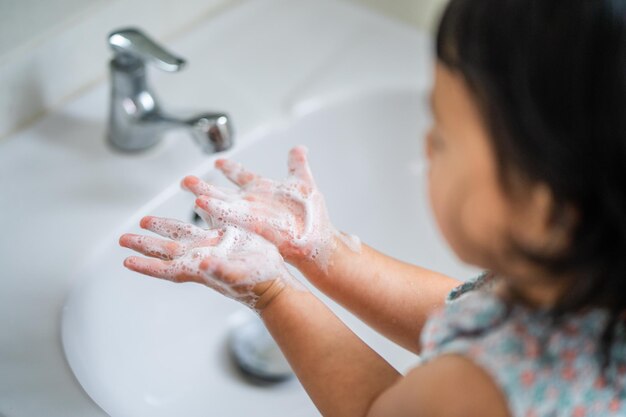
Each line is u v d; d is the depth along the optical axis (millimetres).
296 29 972
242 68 922
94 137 839
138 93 789
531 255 448
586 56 397
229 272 583
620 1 395
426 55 958
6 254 741
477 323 502
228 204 645
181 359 813
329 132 917
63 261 740
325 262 657
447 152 463
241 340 851
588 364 478
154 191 802
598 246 431
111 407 709
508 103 413
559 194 422
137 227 790
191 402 789
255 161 877
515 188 436
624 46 395
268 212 651
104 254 762
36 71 812
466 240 475
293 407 804
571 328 481
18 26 772
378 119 938
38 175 803
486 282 580
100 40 853
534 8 404
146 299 801
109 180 806
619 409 481
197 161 831
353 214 930
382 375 583
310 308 608
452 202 467
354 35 974
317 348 593
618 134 402
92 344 734
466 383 486
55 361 677
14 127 830
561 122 404
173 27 931
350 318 863
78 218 772
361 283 661
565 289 461
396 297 664
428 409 494
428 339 517
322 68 931
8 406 641
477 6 421
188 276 594
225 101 886
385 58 950
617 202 416
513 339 486
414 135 947
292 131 888
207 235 628
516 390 476
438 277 678
